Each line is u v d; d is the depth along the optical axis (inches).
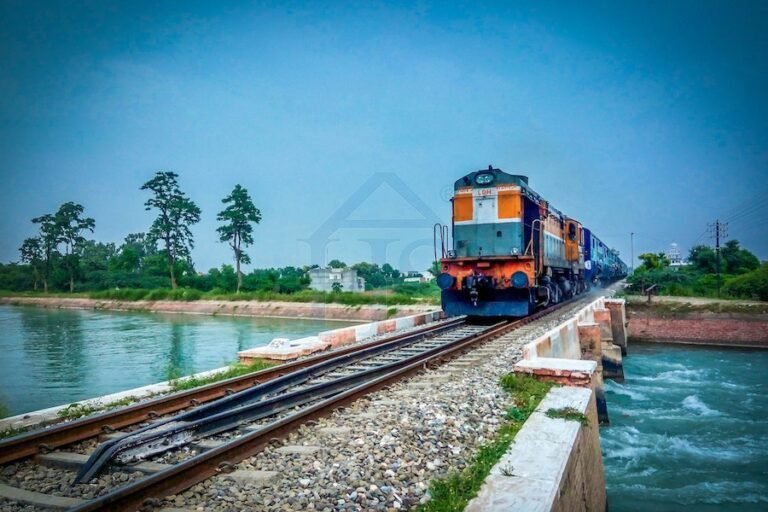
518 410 280.5
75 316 1860.2
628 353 1059.3
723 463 394.3
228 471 205.9
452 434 243.3
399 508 174.4
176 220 2635.3
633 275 1769.2
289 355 475.5
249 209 2294.5
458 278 698.8
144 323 1547.7
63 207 2812.5
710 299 1321.4
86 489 196.2
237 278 2330.2
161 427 247.3
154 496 179.8
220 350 943.0
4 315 1903.3
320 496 181.9
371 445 228.1
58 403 548.4
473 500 174.9
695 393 650.8
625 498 335.6
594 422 305.0
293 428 255.8
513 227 684.7
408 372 386.6
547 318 760.3
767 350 1082.1
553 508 172.6
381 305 1605.6
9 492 193.3
